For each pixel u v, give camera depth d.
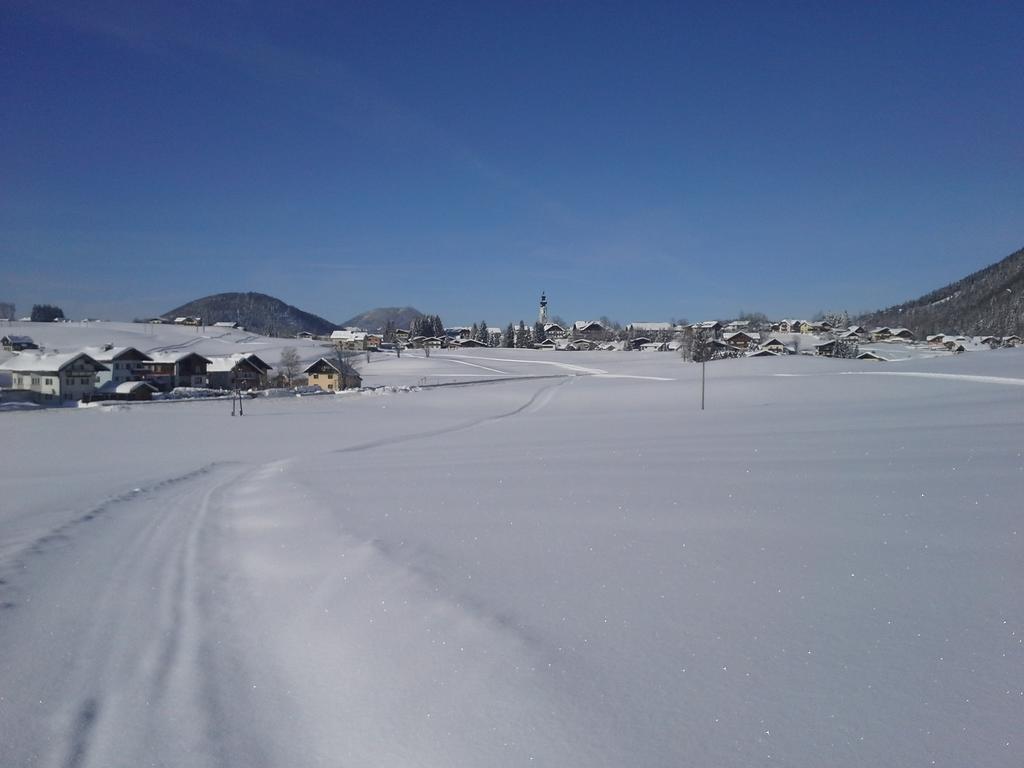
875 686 2.81
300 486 9.48
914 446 9.94
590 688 2.93
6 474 13.62
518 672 3.12
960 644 3.13
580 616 3.72
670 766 2.37
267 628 4.16
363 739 2.79
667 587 4.12
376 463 12.47
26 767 2.63
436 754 2.61
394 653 3.51
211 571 5.54
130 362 56.44
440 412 34.03
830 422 15.90
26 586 5.02
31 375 50.22
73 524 7.56
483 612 3.82
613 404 36.03
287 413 34.22
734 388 39.16
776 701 2.74
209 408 37.84
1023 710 2.57
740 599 3.86
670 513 6.14
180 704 3.18
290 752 2.76
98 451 18.27
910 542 4.75
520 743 2.60
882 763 2.31
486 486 8.51
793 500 6.39
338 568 5.03
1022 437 10.45
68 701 3.21
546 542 5.35
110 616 4.43
